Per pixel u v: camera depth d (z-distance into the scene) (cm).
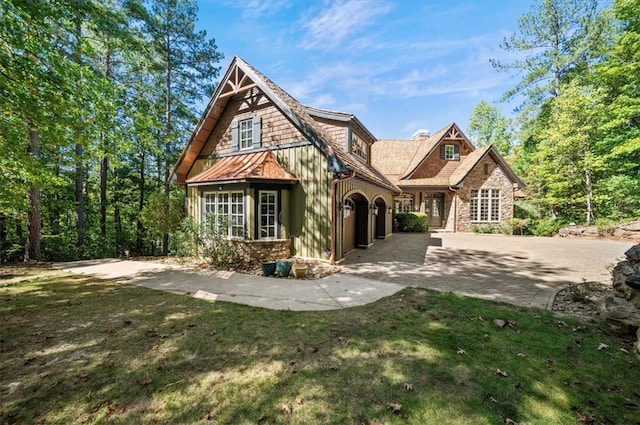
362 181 1152
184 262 1098
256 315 544
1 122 630
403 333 465
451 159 2383
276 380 338
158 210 1420
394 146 2703
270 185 1064
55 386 324
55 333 461
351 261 1089
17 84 566
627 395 317
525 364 375
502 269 955
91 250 1677
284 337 450
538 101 2408
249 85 1146
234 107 1288
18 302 618
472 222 2198
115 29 685
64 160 1188
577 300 632
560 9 2166
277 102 1077
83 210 1717
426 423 272
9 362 373
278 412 286
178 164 1397
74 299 641
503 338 448
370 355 395
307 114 1322
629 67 1486
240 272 933
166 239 1786
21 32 535
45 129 639
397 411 287
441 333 466
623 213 1852
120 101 755
